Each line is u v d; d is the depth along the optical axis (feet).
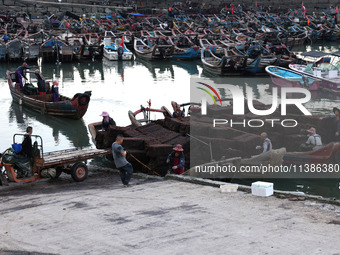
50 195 43.75
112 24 221.05
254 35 212.23
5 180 49.39
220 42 185.37
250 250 25.25
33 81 130.31
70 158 49.60
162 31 209.67
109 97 108.78
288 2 287.89
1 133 80.74
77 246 27.25
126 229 30.01
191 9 271.28
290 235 27.71
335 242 26.32
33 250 26.84
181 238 27.66
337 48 205.87
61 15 216.95
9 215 35.81
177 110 71.15
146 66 157.58
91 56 165.37
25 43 165.07
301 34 218.18
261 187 38.04
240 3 293.02
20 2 241.96
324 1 279.08
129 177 45.88
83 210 35.63
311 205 34.91
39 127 84.89
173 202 36.88
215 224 30.32
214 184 43.34
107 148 61.21
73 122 88.43
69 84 125.80
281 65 138.92
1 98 107.76
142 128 62.69
